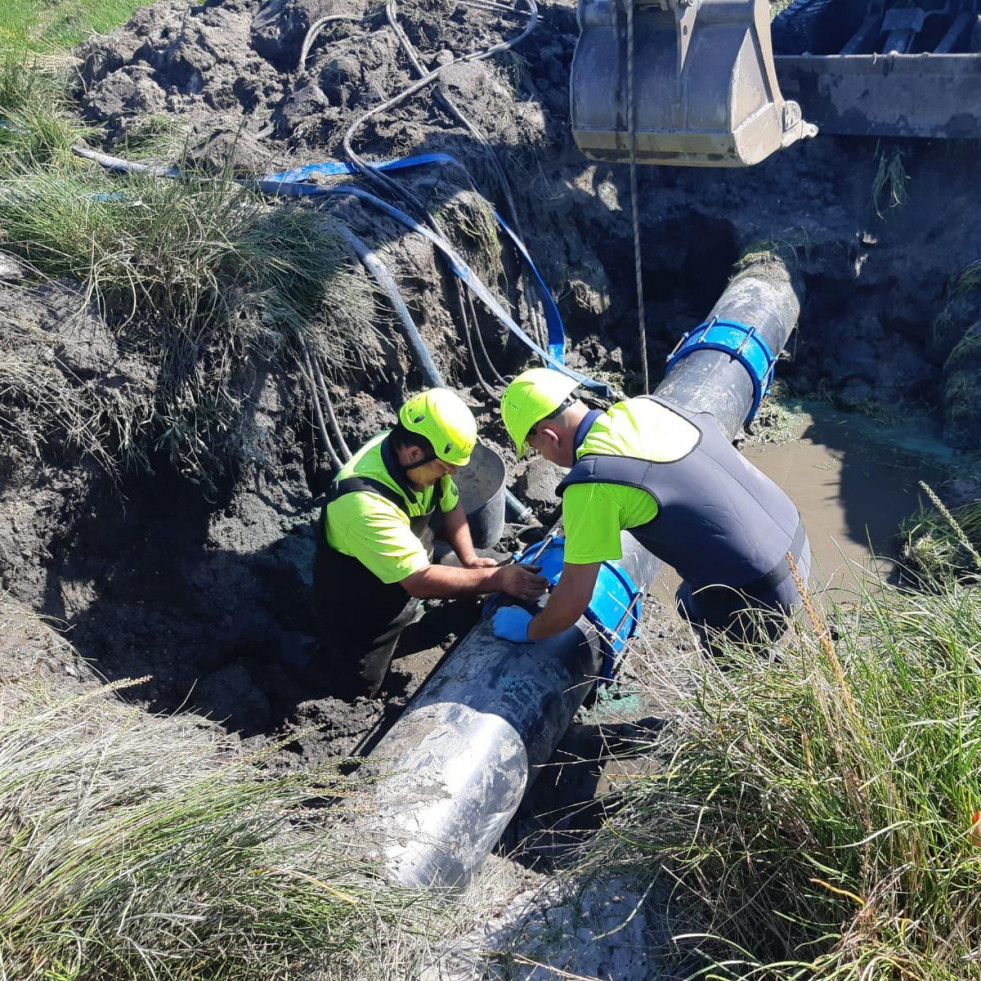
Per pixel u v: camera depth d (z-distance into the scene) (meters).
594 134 5.16
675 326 6.64
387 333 5.14
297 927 2.61
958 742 2.53
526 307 6.08
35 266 4.53
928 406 6.14
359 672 4.16
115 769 2.83
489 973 2.77
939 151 6.43
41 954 2.30
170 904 2.46
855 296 6.47
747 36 4.76
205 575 4.49
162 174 5.38
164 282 4.46
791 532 3.46
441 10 7.03
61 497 4.11
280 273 4.79
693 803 2.83
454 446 3.52
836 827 2.54
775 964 2.40
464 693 3.49
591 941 2.79
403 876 2.95
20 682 3.51
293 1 6.72
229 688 4.17
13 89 5.88
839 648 2.99
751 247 6.35
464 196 5.77
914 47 6.73
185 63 6.43
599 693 4.24
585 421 3.31
